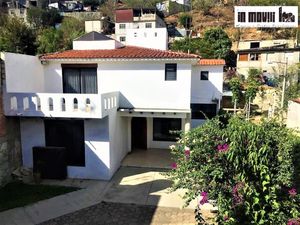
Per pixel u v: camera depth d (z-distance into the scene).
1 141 12.62
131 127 18.41
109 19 83.25
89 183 13.28
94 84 16.50
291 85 27.61
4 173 12.89
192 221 9.81
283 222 6.14
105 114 13.05
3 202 11.30
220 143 6.83
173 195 11.93
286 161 6.29
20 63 14.06
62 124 13.84
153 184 13.12
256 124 7.00
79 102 12.62
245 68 42.53
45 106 12.80
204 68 25.42
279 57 40.06
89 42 18.59
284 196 6.48
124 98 16.12
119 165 15.66
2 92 12.66
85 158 13.74
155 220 9.92
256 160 6.24
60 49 40.38
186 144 7.37
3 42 32.56
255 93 30.03
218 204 6.39
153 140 19.19
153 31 31.62
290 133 6.99
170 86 15.70
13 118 13.48
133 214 10.37
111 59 15.48
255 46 51.91
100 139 13.52
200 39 52.41
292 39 51.88
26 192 12.23
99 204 11.18
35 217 10.22
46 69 16.70
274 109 22.67
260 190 6.45
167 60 15.21
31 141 14.12
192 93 25.86
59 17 78.44
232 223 6.38
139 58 15.23
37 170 13.64
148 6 91.31
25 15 74.56
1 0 79.25
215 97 25.67
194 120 25.70
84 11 88.44
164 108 15.89
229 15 74.19
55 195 11.98
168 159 16.77
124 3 97.00
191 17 74.38
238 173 6.54
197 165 7.03
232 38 57.59
